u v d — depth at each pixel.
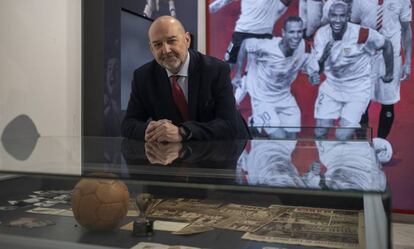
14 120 1.74
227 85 1.57
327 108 3.18
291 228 0.71
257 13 3.30
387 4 3.00
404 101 3.02
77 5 2.11
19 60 1.76
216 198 0.80
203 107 1.56
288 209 0.76
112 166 0.79
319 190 0.55
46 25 1.91
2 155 0.95
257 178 0.63
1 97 1.67
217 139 1.39
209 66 1.56
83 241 0.70
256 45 3.32
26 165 0.82
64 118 2.03
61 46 2.00
